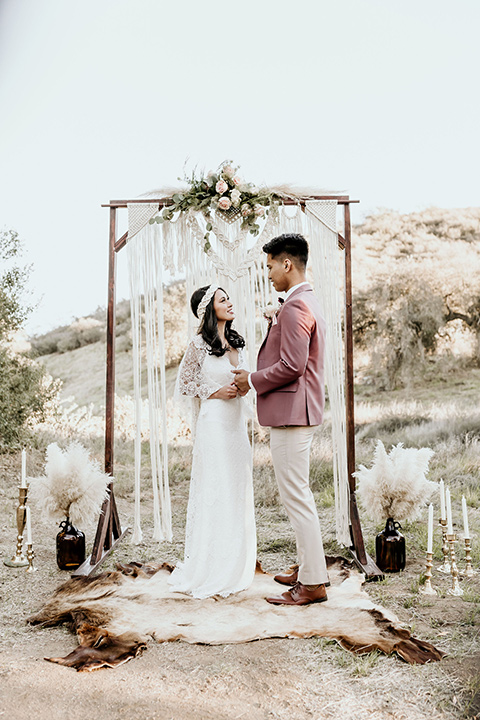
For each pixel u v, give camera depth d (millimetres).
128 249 3590
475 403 6477
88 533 4312
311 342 2848
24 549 3789
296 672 2172
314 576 2797
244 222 3594
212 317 3068
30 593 3014
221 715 1883
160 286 3600
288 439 2816
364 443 6570
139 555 3697
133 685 2076
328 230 3594
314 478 5785
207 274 3676
